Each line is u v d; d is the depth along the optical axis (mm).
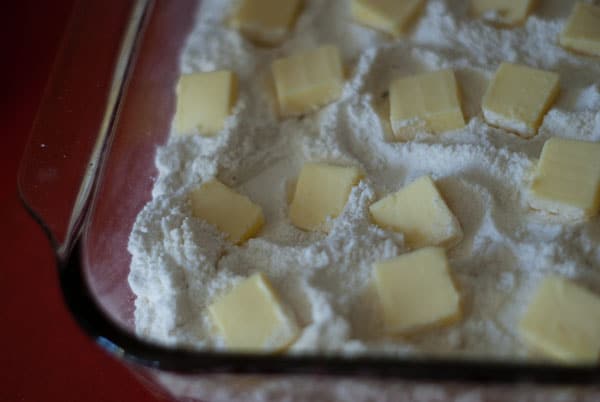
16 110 689
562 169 548
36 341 614
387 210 560
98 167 586
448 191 564
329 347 507
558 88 588
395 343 512
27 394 597
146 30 645
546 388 484
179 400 550
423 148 582
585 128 573
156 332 540
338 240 546
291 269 545
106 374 598
